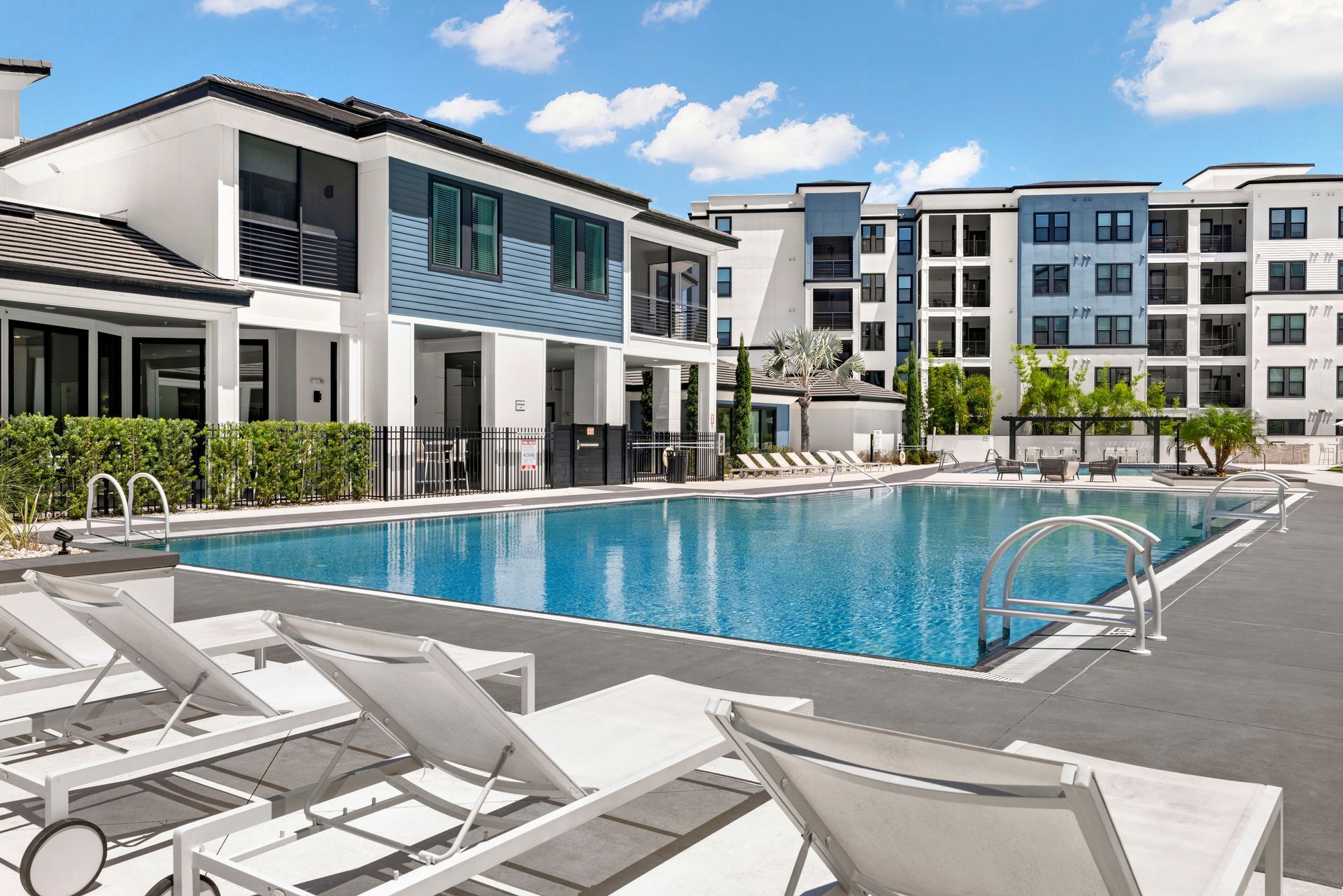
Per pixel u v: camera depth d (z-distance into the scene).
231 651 4.46
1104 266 49.16
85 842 2.84
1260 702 4.81
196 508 15.45
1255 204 48.97
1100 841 1.61
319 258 17.97
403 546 12.49
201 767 3.81
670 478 25.34
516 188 21.02
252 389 18.77
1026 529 6.48
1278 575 9.23
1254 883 2.84
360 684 2.92
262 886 2.35
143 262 15.66
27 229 15.18
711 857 3.09
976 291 50.81
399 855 3.06
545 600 8.66
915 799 1.81
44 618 4.92
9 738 3.85
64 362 16.58
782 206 48.88
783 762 2.03
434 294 19.27
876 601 8.78
